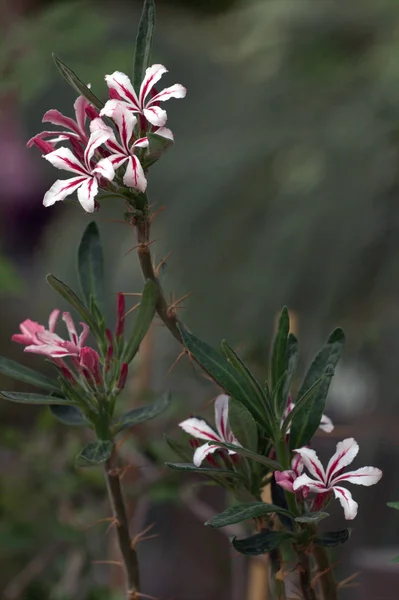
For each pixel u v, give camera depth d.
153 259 0.95
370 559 1.21
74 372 0.98
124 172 0.92
